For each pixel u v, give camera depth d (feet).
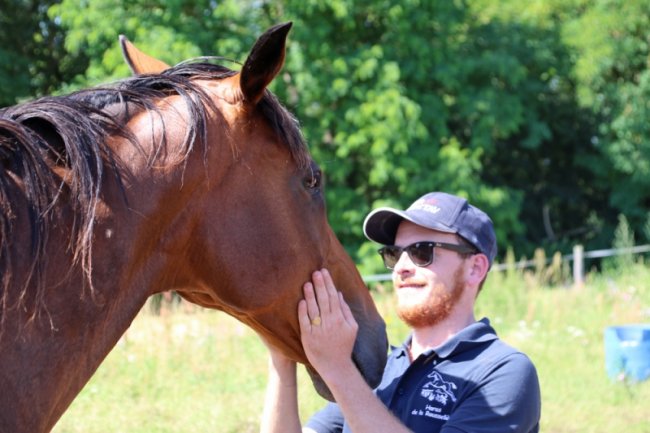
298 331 7.03
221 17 45.70
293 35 45.93
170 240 6.23
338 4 45.24
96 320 5.82
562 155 65.46
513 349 8.01
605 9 59.57
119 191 5.92
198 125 6.25
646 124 57.31
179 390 19.39
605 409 18.83
